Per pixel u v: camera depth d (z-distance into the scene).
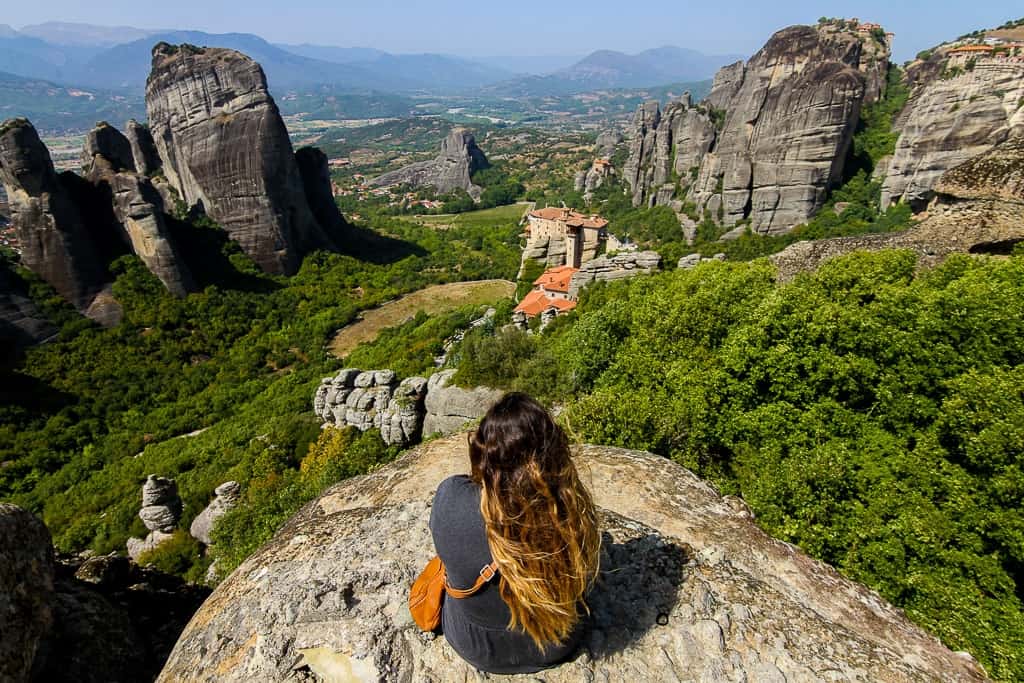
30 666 8.70
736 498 7.37
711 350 20.58
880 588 10.95
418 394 33.03
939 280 18.62
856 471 13.05
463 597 3.67
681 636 4.39
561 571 3.37
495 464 3.33
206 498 33.72
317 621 4.74
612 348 23.92
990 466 11.67
